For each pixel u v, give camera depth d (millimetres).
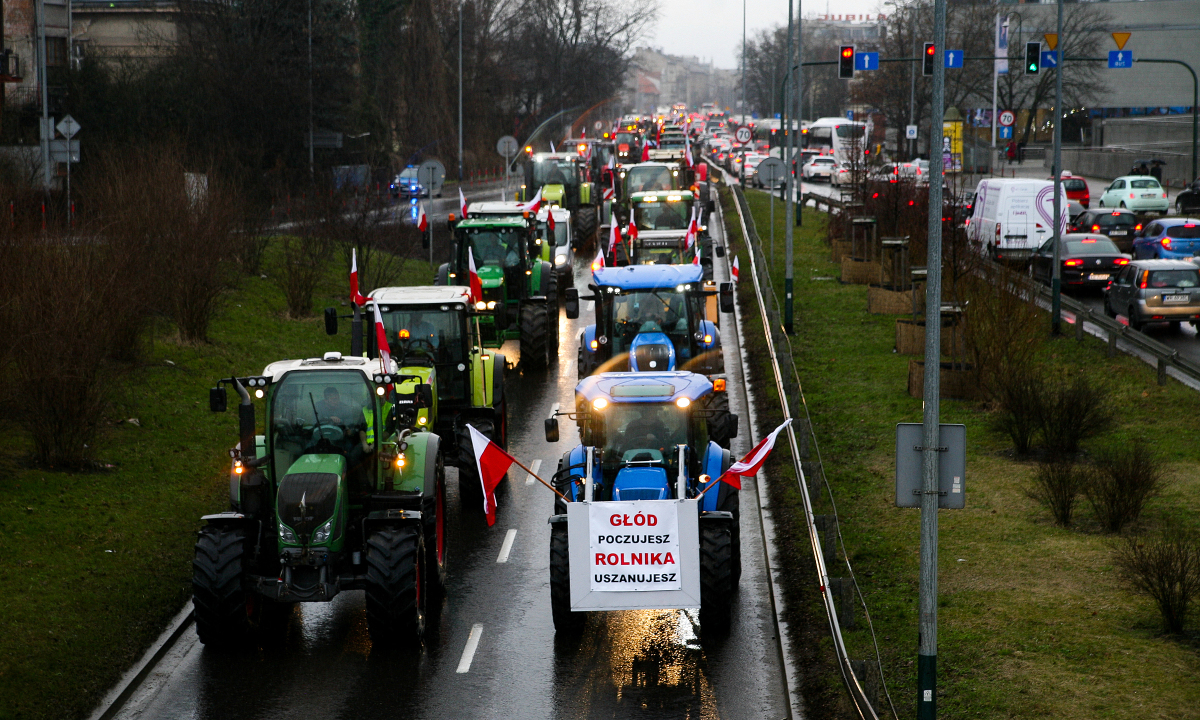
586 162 96625
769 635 19359
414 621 18531
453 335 27641
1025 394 28859
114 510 23938
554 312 42375
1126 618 18469
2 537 21469
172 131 55938
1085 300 49469
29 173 45219
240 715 16719
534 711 16734
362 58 104000
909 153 110125
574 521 18391
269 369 19938
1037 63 55062
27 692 16859
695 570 18312
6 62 70812
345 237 48906
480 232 40562
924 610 14180
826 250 67250
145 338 35688
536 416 34094
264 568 19672
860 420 32375
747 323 47719
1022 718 15312
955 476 14258
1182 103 145375
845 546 22812
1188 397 31984
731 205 90375
